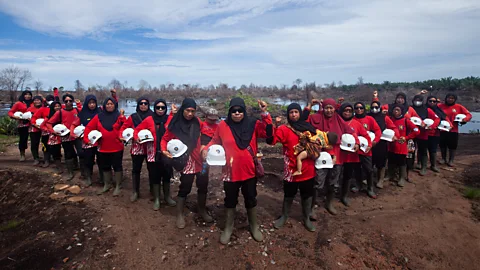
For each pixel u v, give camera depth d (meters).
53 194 6.26
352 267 3.99
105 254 4.18
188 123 4.72
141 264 3.98
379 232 4.80
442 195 6.38
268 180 7.46
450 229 5.02
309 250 4.25
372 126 6.29
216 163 4.09
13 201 6.77
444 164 8.64
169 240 4.48
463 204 5.93
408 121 6.81
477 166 8.29
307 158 4.48
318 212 5.53
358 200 6.12
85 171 7.06
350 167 5.64
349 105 5.62
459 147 11.68
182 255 4.14
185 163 4.62
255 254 4.14
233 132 4.19
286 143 4.55
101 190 6.42
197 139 4.69
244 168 4.17
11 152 10.60
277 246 4.33
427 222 5.18
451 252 4.49
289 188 4.68
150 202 5.88
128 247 4.32
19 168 8.17
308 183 4.56
